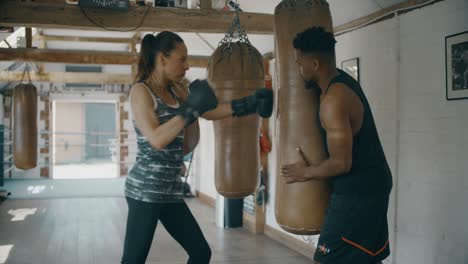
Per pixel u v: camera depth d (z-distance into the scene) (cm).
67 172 1409
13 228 648
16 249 538
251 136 295
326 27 241
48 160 1235
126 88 1286
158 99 226
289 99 236
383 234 216
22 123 632
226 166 293
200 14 435
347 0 409
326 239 215
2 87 1170
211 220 722
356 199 209
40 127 1239
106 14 414
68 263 485
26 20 403
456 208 326
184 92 252
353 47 439
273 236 603
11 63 1037
